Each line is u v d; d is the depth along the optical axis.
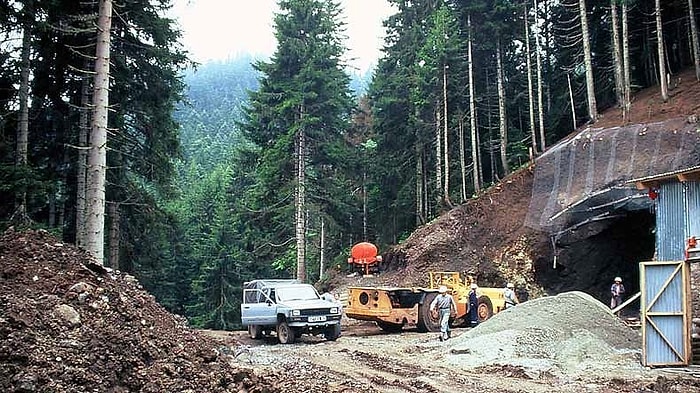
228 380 8.38
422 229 32.91
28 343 7.41
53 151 20.80
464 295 23.31
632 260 28.80
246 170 37.34
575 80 39.44
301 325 18.67
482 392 10.81
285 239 34.22
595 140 29.20
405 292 22.28
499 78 36.69
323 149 32.81
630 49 36.91
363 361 14.38
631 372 13.20
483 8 36.97
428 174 40.00
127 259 23.12
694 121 26.19
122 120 20.86
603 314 16.52
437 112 36.28
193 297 49.25
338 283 33.50
